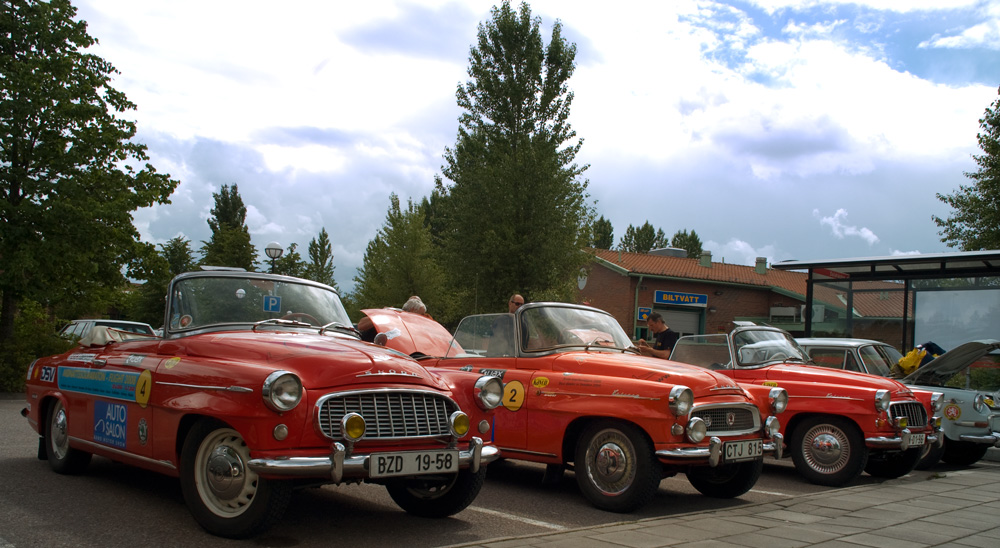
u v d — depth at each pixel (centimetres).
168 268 1853
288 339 511
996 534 541
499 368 715
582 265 2192
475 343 756
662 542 474
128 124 1761
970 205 2030
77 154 1641
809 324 1596
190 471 462
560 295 1972
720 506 653
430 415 478
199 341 514
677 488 754
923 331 1466
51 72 1656
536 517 570
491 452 511
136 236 1798
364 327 1016
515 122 2094
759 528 533
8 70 1623
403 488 548
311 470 414
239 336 520
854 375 857
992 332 1391
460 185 2117
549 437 654
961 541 514
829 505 646
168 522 489
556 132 2112
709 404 604
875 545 492
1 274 1541
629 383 611
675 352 962
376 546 453
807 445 841
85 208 1614
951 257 1388
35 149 1620
